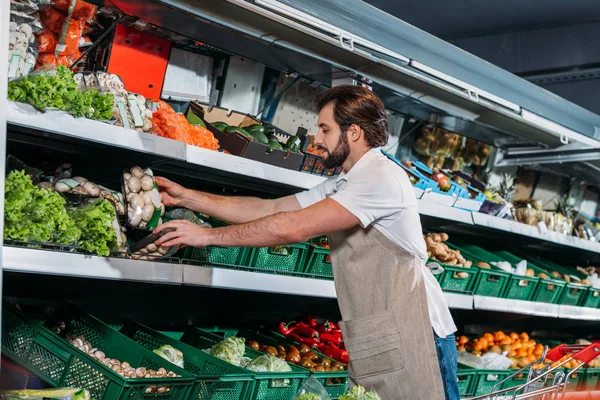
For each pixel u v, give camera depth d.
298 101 4.12
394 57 3.32
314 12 2.94
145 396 2.36
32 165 2.79
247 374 2.73
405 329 2.58
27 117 2.19
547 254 6.09
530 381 2.71
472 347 4.68
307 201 2.90
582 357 2.79
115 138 2.47
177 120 2.87
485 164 5.44
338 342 3.70
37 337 2.49
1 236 2.05
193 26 3.13
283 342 3.58
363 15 3.11
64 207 2.39
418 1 5.92
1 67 2.08
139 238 2.74
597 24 6.29
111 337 2.74
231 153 3.13
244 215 2.87
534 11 6.11
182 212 2.97
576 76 6.50
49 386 2.49
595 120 4.59
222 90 3.71
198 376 2.51
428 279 2.80
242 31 3.08
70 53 2.83
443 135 4.96
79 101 2.31
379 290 2.62
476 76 3.75
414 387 2.57
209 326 3.61
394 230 2.61
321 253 3.40
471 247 5.09
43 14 2.69
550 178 6.10
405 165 4.15
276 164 3.21
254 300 3.74
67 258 2.30
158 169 3.10
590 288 5.36
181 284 2.68
